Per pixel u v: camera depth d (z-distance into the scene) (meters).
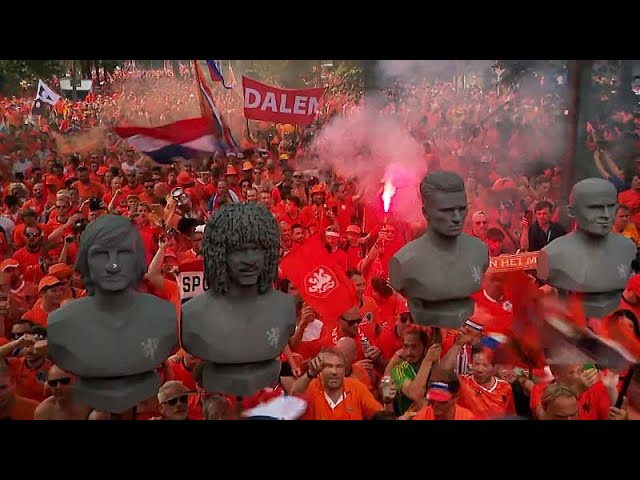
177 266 3.56
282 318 2.89
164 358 2.84
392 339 3.55
